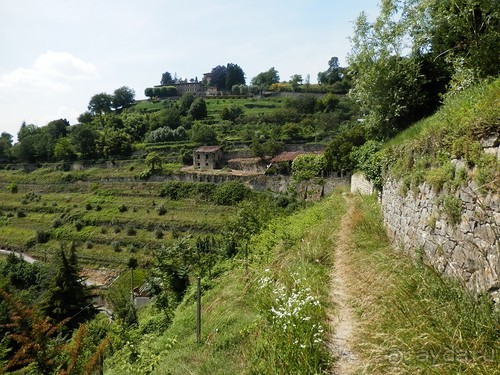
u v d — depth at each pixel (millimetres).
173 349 6105
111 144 63938
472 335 3062
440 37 10117
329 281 6309
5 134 97125
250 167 51062
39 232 44688
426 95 11219
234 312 6102
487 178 3504
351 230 9023
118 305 22469
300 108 72562
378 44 11984
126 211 46219
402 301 4133
